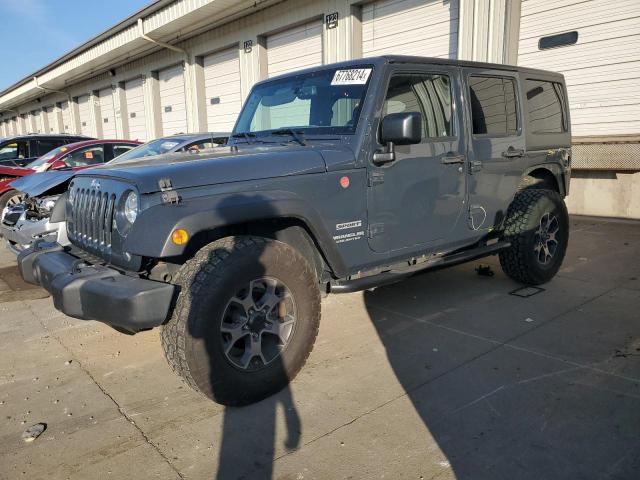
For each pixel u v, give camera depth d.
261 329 2.87
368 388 3.03
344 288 3.30
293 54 12.86
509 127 4.41
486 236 4.42
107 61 19.61
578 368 3.19
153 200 2.64
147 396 3.05
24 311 4.70
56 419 2.83
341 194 3.19
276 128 3.96
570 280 5.00
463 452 2.40
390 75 3.45
